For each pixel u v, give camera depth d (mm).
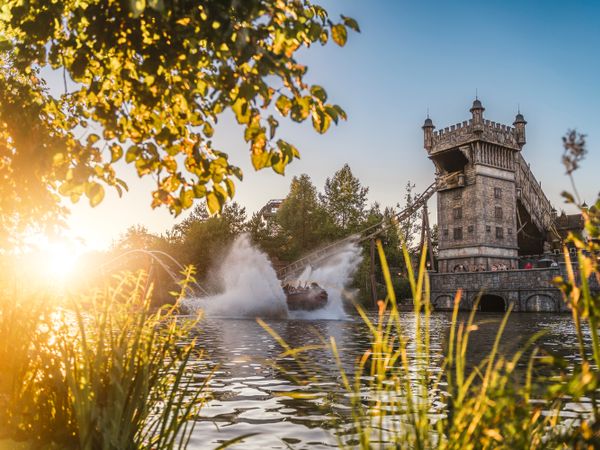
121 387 3219
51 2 3977
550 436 2223
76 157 3736
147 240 63688
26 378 3754
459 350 2305
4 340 3633
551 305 60438
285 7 3338
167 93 3852
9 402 3490
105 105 3924
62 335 3721
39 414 3490
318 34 3391
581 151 1968
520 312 61750
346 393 8820
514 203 78000
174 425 3539
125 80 3965
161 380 3793
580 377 1813
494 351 2260
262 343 19906
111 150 3936
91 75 4234
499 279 65250
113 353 3375
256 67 3287
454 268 74875
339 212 87750
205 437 6262
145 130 4074
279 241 72812
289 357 14727
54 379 3471
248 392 9289
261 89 3266
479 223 73625
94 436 3238
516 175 79438
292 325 32844
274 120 3381
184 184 4023
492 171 76062
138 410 3439
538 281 61750
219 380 10492
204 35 3301
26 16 4094
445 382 8492
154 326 3906
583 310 1972
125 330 3529
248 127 3463
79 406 3033
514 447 2135
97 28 3498
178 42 3492
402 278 66375
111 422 3150
